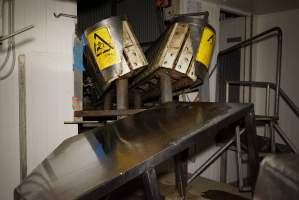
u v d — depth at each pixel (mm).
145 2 2814
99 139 1349
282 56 3436
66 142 1572
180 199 1884
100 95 2059
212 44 1923
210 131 1094
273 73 3502
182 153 2004
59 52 2018
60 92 2018
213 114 1264
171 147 948
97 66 1765
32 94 1936
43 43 1971
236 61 3561
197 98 2777
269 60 3541
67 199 772
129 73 1748
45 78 1972
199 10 2881
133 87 2240
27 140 1923
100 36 1703
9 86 1876
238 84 3148
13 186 1900
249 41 3178
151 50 2117
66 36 2043
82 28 2756
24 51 1913
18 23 1888
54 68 1998
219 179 3137
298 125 3299
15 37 1882
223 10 3221
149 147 989
